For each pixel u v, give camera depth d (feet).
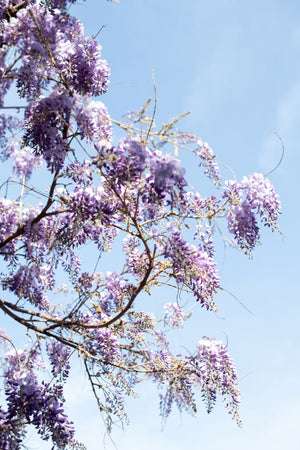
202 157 11.46
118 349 15.58
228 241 12.13
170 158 10.48
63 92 12.57
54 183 12.73
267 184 13.07
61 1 12.54
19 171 13.57
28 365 14.03
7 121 12.00
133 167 10.95
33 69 12.16
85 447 13.50
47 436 13.48
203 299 12.83
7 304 14.33
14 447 12.50
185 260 12.58
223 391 13.85
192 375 14.25
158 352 15.48
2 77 11.98
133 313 16.15
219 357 14.05
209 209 12.89
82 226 12.37
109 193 12.73
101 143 11.43
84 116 12.02
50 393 13.85
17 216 14.83
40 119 12.03
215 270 12.73
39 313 14.58
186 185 10.73
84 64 13.21
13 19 12.32
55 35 12.53
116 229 15.44
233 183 12.94
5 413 13.15
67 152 12.62
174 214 11.82
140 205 12.91
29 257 14.56
